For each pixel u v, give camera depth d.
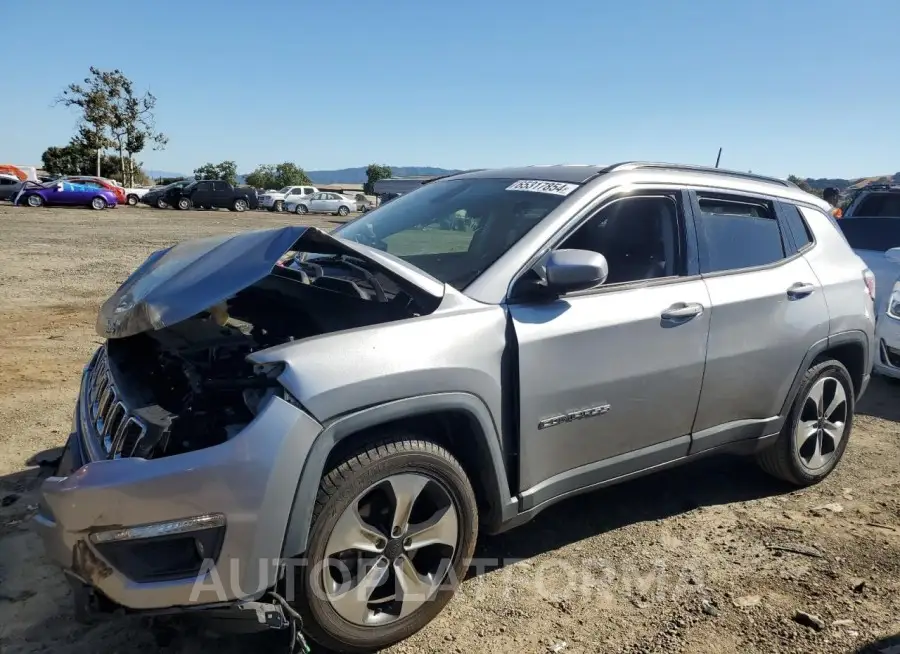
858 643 2.91
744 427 3.91
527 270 3.13
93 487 2.30
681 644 2.88
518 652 2.81
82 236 19.27
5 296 9.77
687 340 3.49
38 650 2.71
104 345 3.47
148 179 70.25
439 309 2.87
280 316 3.38
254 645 2.79
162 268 2.99
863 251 7.11
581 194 3.40
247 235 3.01
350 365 2.54
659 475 4.55
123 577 2.33
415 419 2.84
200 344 2.89
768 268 4.00
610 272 3.39
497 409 2.91
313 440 2.43
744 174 4.20
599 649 2.84
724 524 3.92
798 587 3.31
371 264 2.91
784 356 3.97
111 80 60.28
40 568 3.23
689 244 3.67
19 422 4.96
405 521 2.74
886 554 3.62
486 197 3.70
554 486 3.17
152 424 2.43
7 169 46.41
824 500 4.25
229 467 2.31
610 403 3.26
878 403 6.28
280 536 2.39
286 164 82.56
